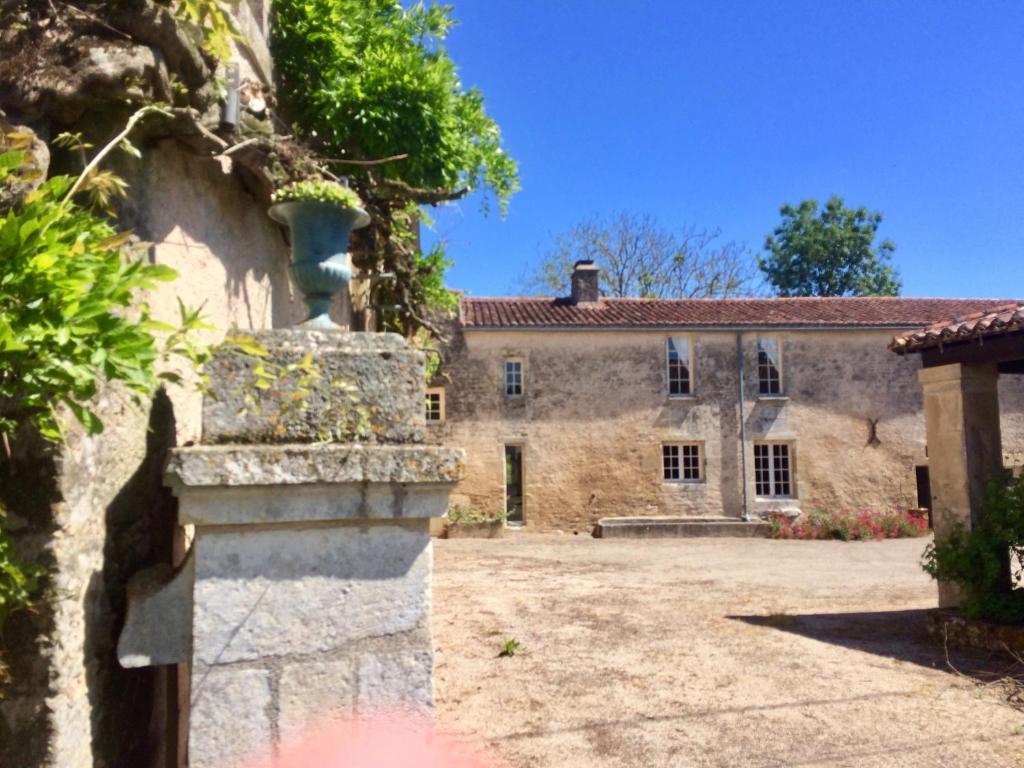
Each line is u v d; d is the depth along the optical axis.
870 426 18.86
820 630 6.99
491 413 18.36
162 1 2.25
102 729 1.95
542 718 4.44
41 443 1.74
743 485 18.58
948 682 5.27
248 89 3.16
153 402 2.34
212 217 2.97
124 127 2.29
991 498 6.39
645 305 20.61
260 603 1.99
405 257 6.11
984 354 6.60
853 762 3.85
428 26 5.35
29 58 2.00
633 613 7.82
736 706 4.72
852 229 36.22
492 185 6.25
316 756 1.99
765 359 19.27
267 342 2.16
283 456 1.97
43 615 1.72
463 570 11.55
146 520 2.26
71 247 1.57
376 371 2.21
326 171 3.51
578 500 18.30
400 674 2.09
